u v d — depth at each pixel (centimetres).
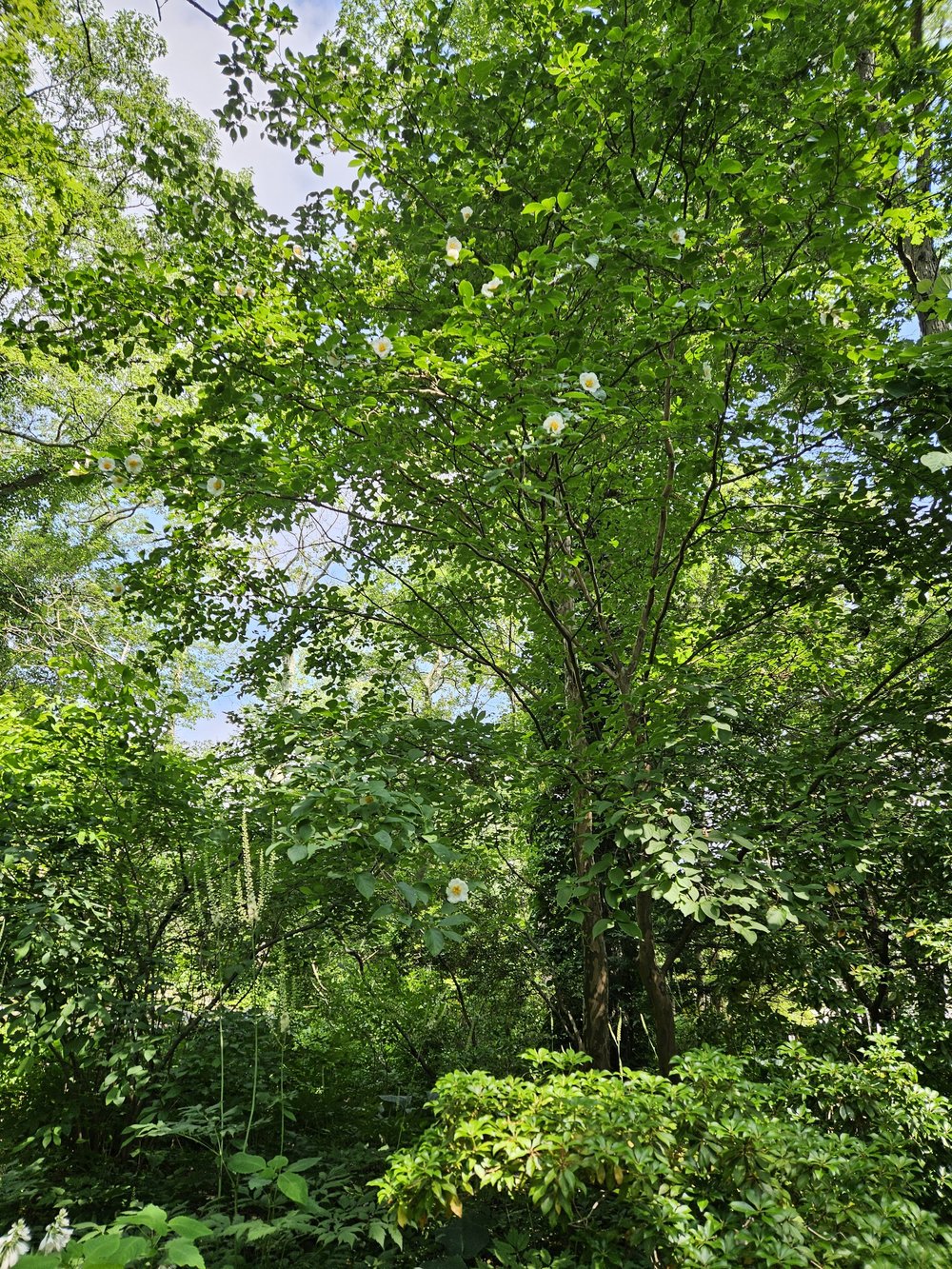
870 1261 173
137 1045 341
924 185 489
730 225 388
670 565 484
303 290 405
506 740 407
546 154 388
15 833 363
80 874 385
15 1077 374
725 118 358
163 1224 178
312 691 495
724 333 301
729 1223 208
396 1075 480
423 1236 290
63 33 684
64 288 378
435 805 352
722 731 349
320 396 376
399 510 488
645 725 360
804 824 352
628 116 355
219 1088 346
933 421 325
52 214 792
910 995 434
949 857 408
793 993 456
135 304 378
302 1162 233
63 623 1141
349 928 416
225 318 368
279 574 503
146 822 390
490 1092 254
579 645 465
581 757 374
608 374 386
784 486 444
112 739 376
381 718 379
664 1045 416
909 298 481
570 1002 574
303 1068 415
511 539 445
